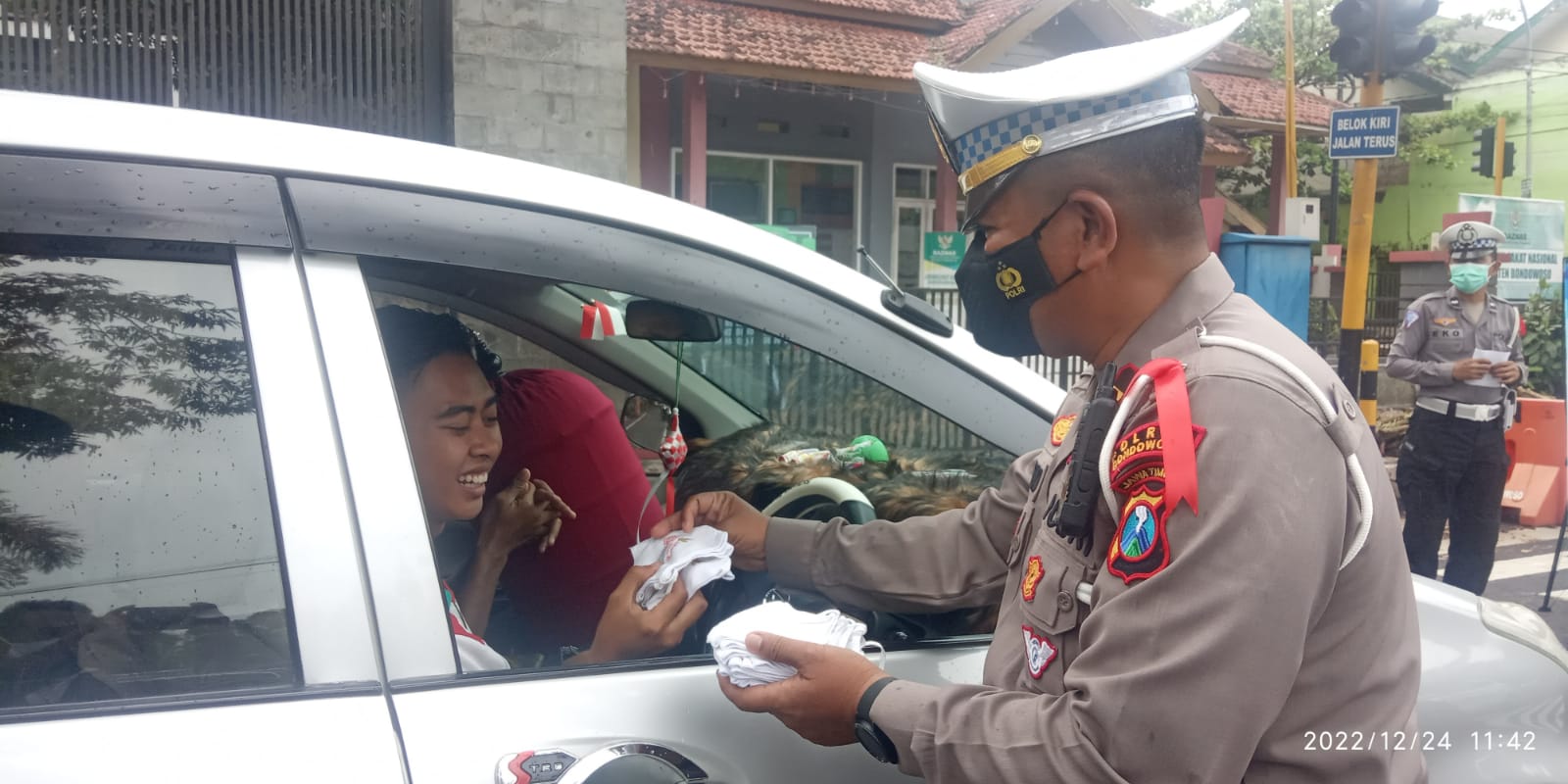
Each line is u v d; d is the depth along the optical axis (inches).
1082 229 44.2
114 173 43.0
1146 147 43.4
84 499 42.3
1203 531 37.9
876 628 57.8
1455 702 60.9
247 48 244.7
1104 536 42.6
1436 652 62.4
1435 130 821.9
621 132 301.7
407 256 47.3
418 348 56.7
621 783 42.7
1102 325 45.6
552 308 65.9
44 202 41.7
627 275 52.9
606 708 46.9
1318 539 38.3
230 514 42.8
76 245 42.3
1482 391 193.0
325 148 47.3
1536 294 459.5
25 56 224.1
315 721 41.2
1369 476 41.6
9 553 41.5
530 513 64.7
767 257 57.7
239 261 44.3
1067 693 40.8
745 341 65.5
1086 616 42.3
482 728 43.6
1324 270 307.9
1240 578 37.3
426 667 44.0
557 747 44.4
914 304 61.1
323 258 45.8
